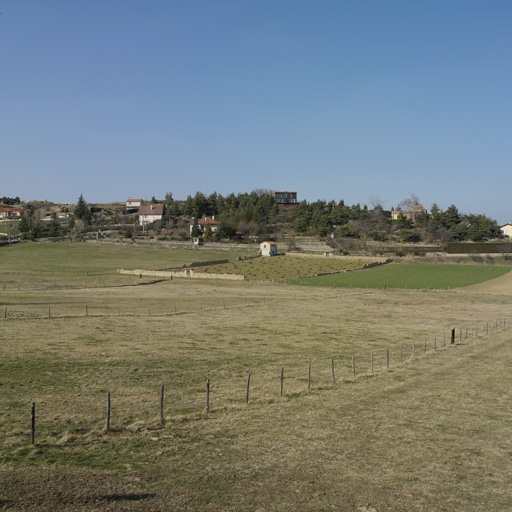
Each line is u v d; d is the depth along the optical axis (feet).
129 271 422.82
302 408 98.17
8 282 342.23
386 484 67.31
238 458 73.46
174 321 209.15
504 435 87.71
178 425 85.66
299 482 66.69
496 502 63.31
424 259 505.25
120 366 129.08
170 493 61.72
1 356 131.75
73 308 234.38
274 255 533.55
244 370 131.03
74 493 60.08
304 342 174.70
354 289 347.36
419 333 200.54
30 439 76.07
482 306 282.56
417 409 100.68
